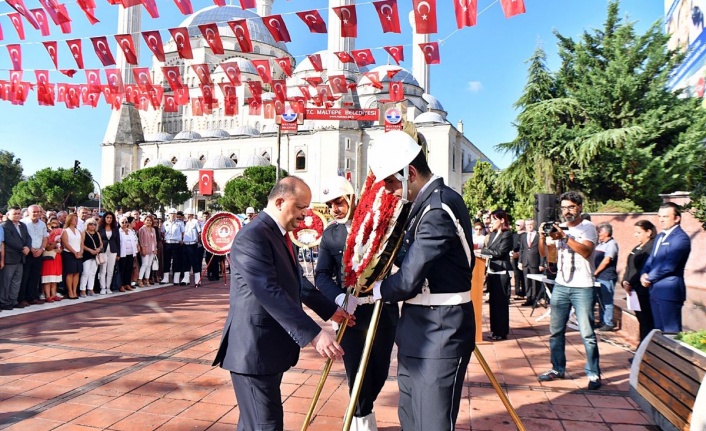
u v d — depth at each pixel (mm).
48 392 4359
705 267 7945
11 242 8359
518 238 11508
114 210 52688
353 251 3055
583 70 14367
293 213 2721
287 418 3844
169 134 67938
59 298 9617
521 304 10398
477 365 5422
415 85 54688
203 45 59375
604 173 12711
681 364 3322
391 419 3859
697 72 13523
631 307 5895
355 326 3395
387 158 2504
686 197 8516
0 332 6770
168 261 13438
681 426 3154
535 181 15578
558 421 3830
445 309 2449
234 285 2627
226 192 52469
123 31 53031
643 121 12523
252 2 6398
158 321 7750
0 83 9172
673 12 15969
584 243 4598
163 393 4371
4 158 62219
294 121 18594
